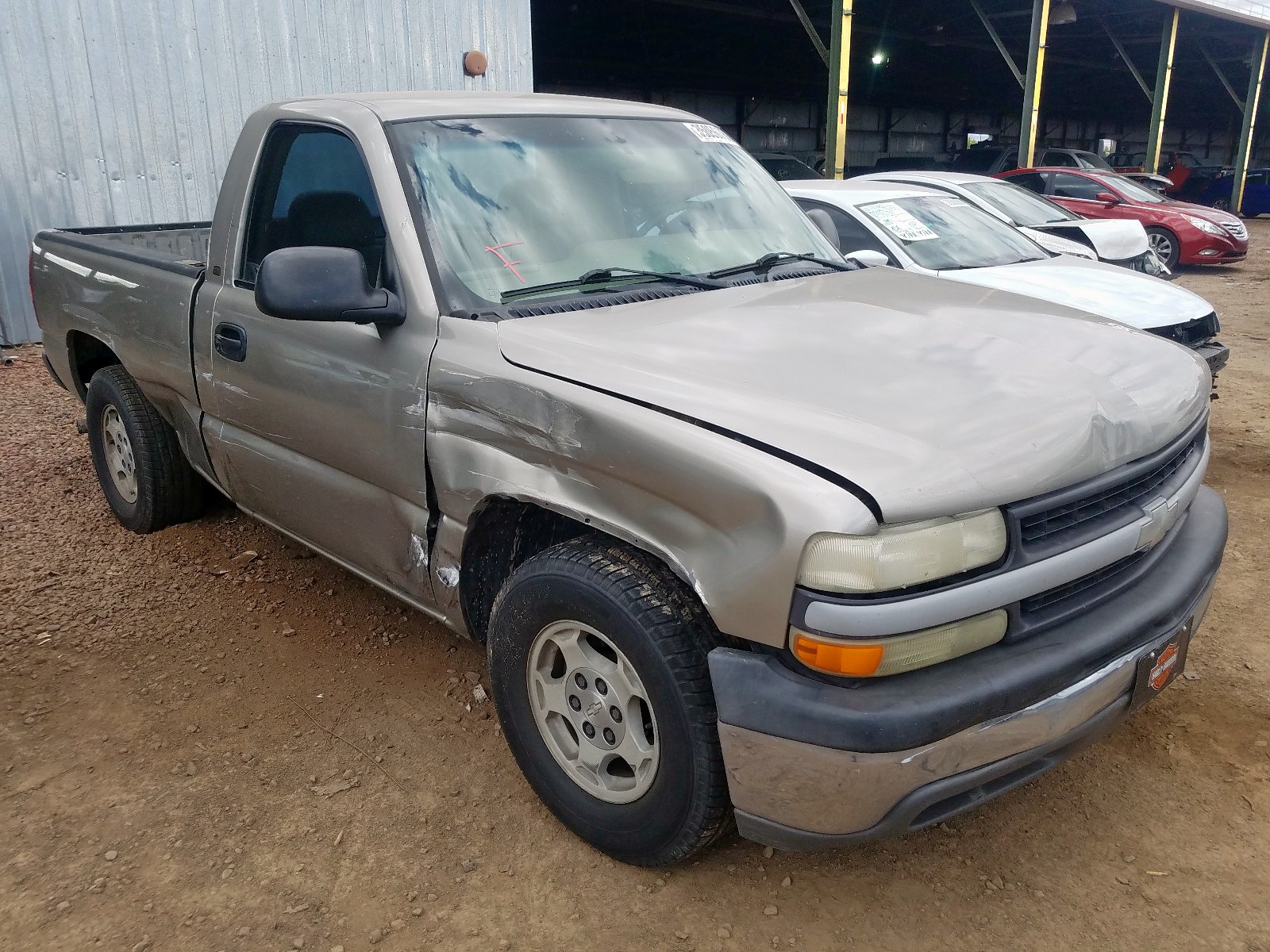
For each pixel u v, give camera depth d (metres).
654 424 2.10
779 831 2.05
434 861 2.52
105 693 3.28
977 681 1.94
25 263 8.10
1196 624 2.51
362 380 2.81
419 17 9.80
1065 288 5.92
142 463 4.29
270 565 4.22
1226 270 15.27
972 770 1.98
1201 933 2.27
